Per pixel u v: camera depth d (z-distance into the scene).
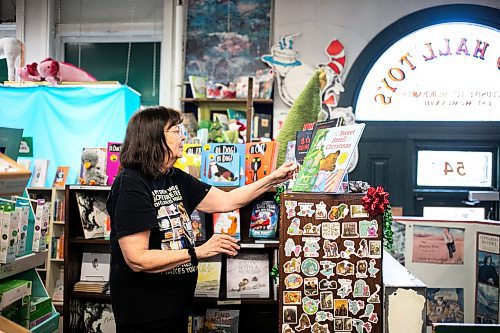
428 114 4.60
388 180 4.63
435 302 3.22
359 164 4.66
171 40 4.88
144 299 1.97
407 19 4.55
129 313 1.98
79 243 3.28
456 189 4.60
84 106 4.16
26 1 5.02
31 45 5.02
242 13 4.75
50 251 3.87
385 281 2.19
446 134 4.56
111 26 5.05
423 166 4.65
